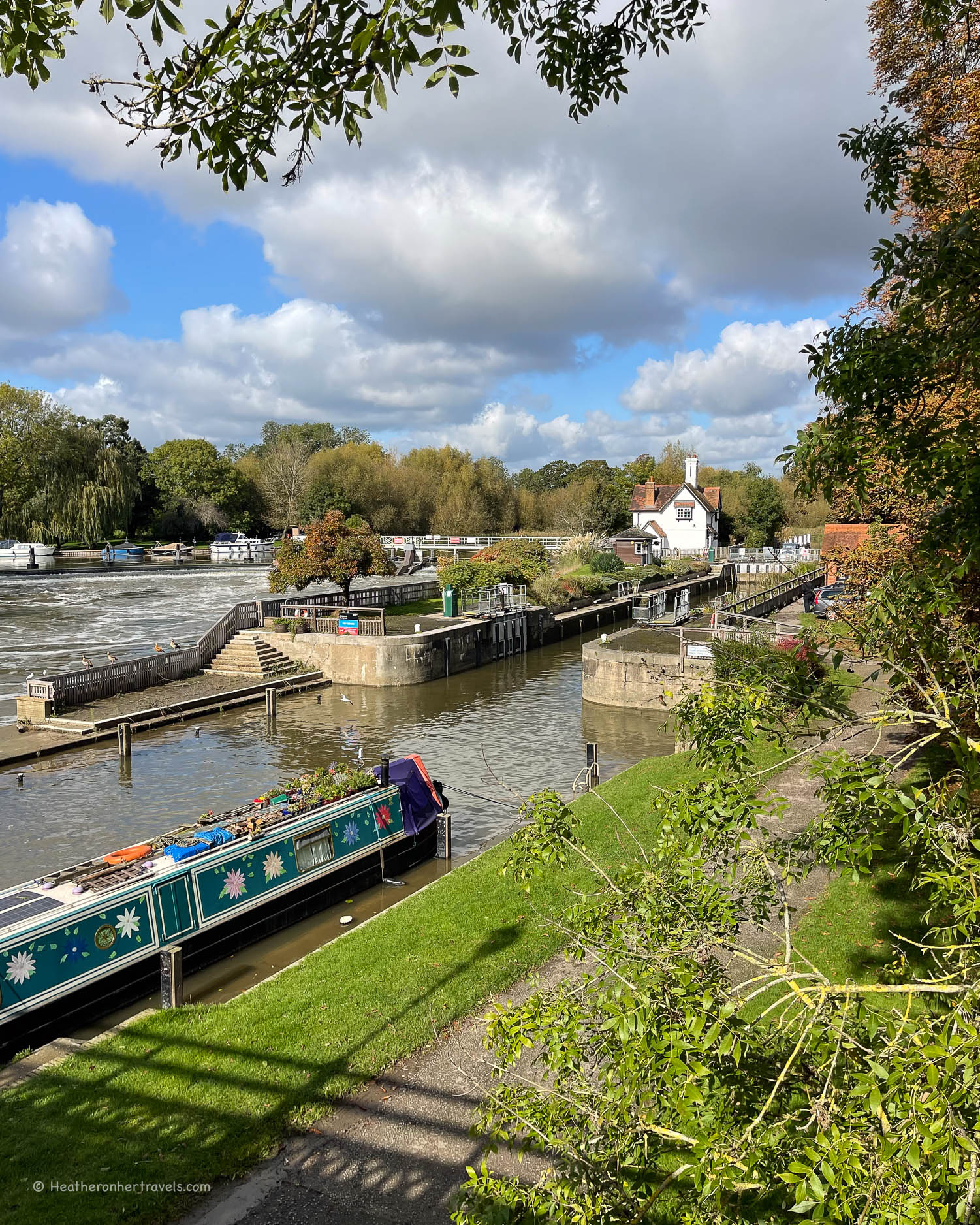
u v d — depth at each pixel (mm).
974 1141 2695
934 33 8258
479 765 26406
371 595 51250
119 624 51281
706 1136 3260
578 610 57219
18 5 4191
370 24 4043
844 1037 3336
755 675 5195
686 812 4652
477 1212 3852
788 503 105000
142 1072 8195
